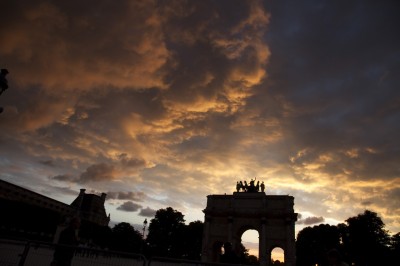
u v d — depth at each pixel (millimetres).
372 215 114625
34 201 77500
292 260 77625
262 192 88750
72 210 92000
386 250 106812
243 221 86438
